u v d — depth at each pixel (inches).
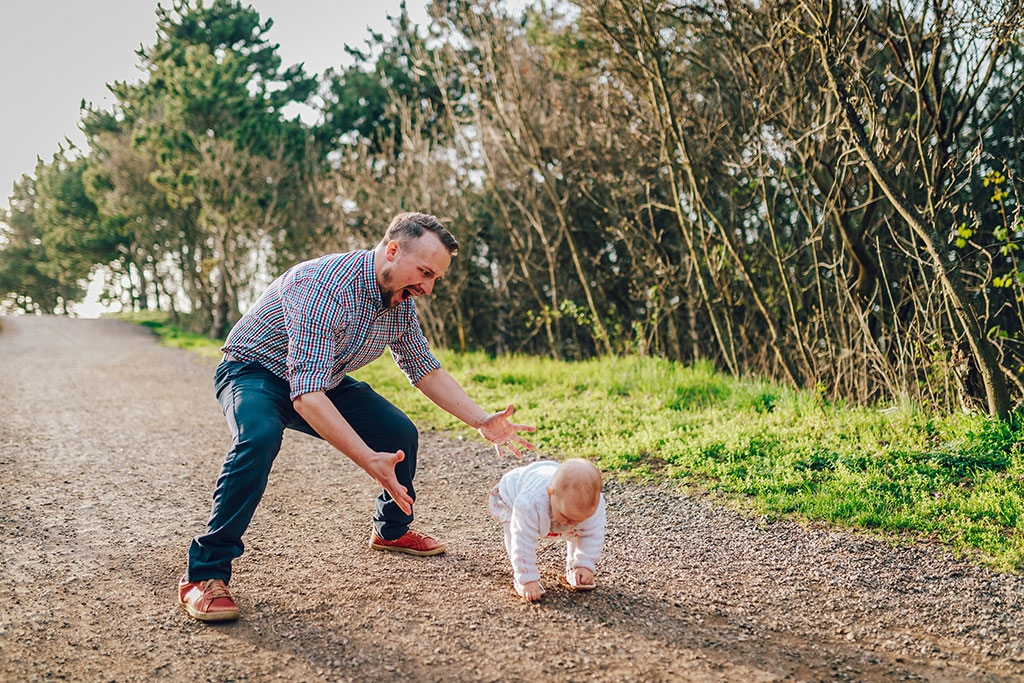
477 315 576.1
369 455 111.7
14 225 2012.8
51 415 303.9
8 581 129.8
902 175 246.2
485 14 404.5
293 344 116.0
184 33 1069.1
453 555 145.6
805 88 273.6
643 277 421.1
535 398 308.7
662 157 345.7
